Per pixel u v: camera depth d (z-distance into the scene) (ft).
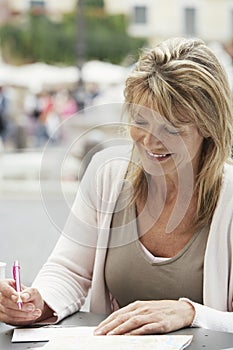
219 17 79.92
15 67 72.38
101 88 66.49
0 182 37.81
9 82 69.87
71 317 8.58
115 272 9.00
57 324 8.32
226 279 8.64
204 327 7.89
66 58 74.74
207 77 8.27
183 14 81.00
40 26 75.20
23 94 68.90
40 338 7.73
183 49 8.43
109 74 68.90
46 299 8.56
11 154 42.78
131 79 8.36
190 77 8.21
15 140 58.34
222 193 8.72
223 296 8.64
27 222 29.27
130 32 77.10
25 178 38.73
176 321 7.79
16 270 8.44
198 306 8.02
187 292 8.70
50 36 75.00
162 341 7.36
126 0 77.00
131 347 7.22
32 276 20.01
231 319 8.04
